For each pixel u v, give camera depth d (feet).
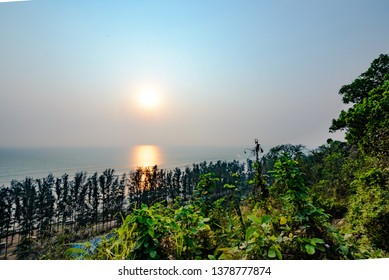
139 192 151.43
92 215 129.39
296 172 7.68
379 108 22.00
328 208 23.94
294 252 6.59
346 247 6.55
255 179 12.21
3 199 109.29
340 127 38.19
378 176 16.57
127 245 6.82
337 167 39.55
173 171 183.93
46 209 123.24
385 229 11.95
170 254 6.46
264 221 6.83
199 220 7.56
